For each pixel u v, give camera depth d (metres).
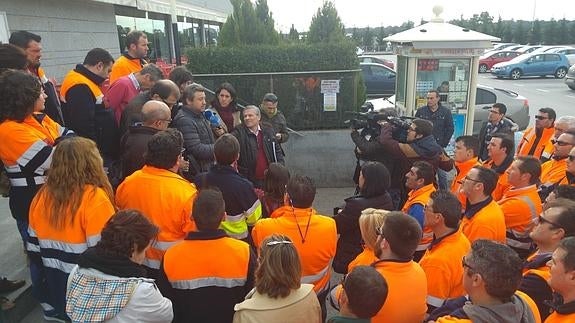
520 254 3.52
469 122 7.69
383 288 1.95
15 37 3.68
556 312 2.00
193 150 4.01
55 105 3.92
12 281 3.46
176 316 2.41
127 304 2.00
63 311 2.73
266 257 2.10
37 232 2.62
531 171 3.48
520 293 2.05
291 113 7.81
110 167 4.05
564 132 4.35
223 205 2.39
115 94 4.34
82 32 8.91
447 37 7.24
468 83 7.52
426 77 7.54
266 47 7.73
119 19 11.20
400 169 4.76
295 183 2.87
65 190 2.53
